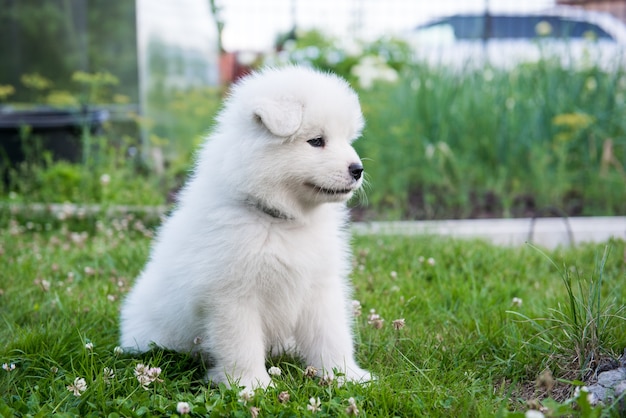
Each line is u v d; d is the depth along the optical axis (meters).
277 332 1.43
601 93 2.79
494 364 1.43
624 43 3.27
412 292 1.70
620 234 2.21
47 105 2.99
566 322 1.44
